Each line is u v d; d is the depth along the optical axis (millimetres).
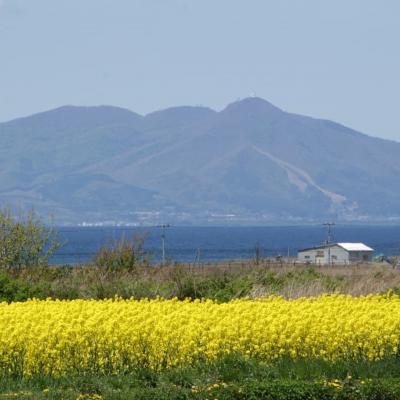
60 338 42719
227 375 40406
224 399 37125
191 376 40094
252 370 41375
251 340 44844
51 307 49656
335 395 37438
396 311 50062
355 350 45125
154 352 43031
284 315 46375
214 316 46250
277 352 44750
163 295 64750
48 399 36875
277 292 65438
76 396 37125
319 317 46500
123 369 42375
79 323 43562
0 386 39500
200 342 43938
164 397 37062
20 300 59406
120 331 43219
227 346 44312
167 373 40812
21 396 37094
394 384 38250
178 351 43281
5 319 45125
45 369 42062
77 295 63188
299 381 38812
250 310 48469
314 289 65812
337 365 42438
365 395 37562
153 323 43844
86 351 42594
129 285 65438
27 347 42312
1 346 42375
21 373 41875
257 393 37375
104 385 39000
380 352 44875
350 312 49656
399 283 74625
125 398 36906
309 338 45062
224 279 70312
